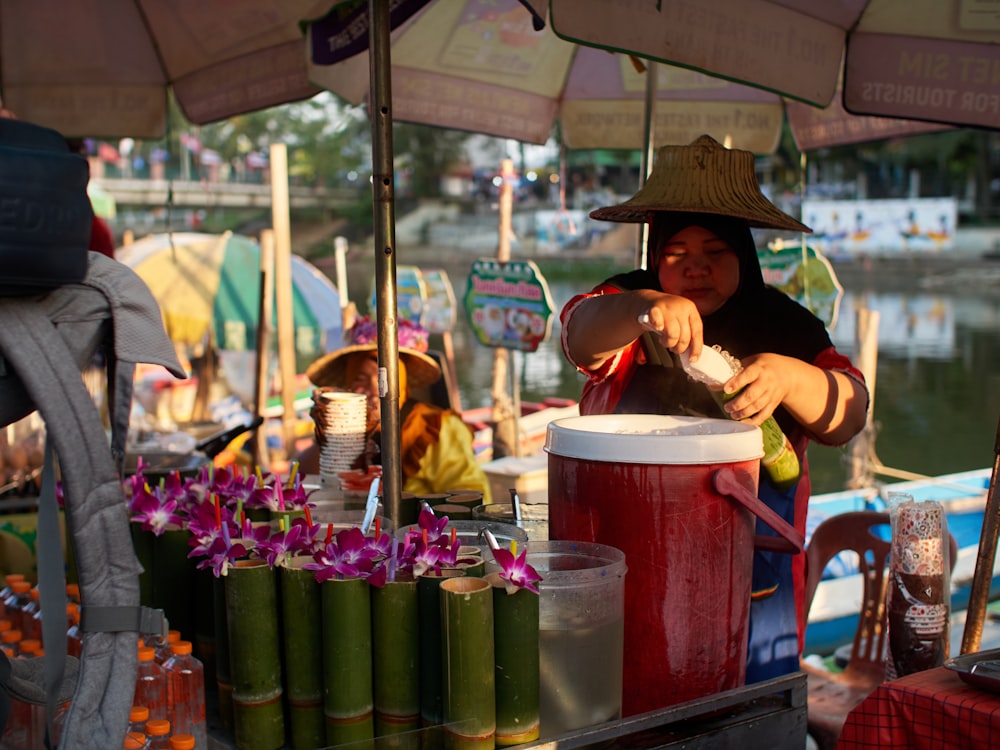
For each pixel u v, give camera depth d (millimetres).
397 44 3455
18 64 3553
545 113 3885
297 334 7688
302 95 3172
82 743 1110
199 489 1786
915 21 2389
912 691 1448
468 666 1295
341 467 2342
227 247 7781
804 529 1952
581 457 1484
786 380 1610
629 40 1982
